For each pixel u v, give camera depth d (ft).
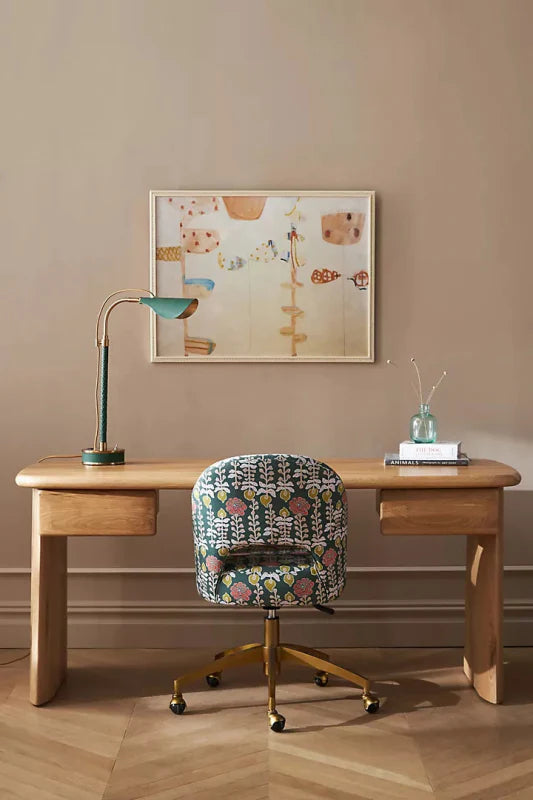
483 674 8.91
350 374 10.84
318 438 10.85
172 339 10.75
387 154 10.77
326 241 10.71
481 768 7.26
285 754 7.54
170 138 10.74
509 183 10.75
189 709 8.63
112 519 8.53
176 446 10.83
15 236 10.72
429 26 10.75
